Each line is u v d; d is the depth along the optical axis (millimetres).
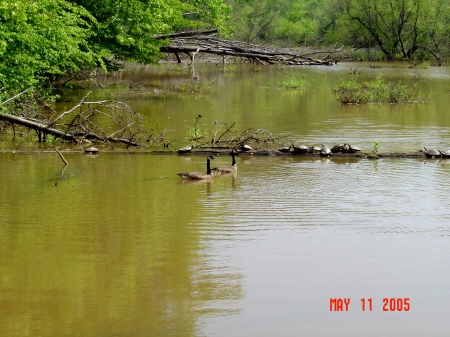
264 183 14672
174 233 11211
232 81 40094
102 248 10523
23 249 10461
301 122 23656
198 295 8828
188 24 33094
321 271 9586
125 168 16156
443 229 11477
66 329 7961
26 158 17297
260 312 8367
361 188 14219
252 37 65188
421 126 22734
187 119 24375
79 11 24109
